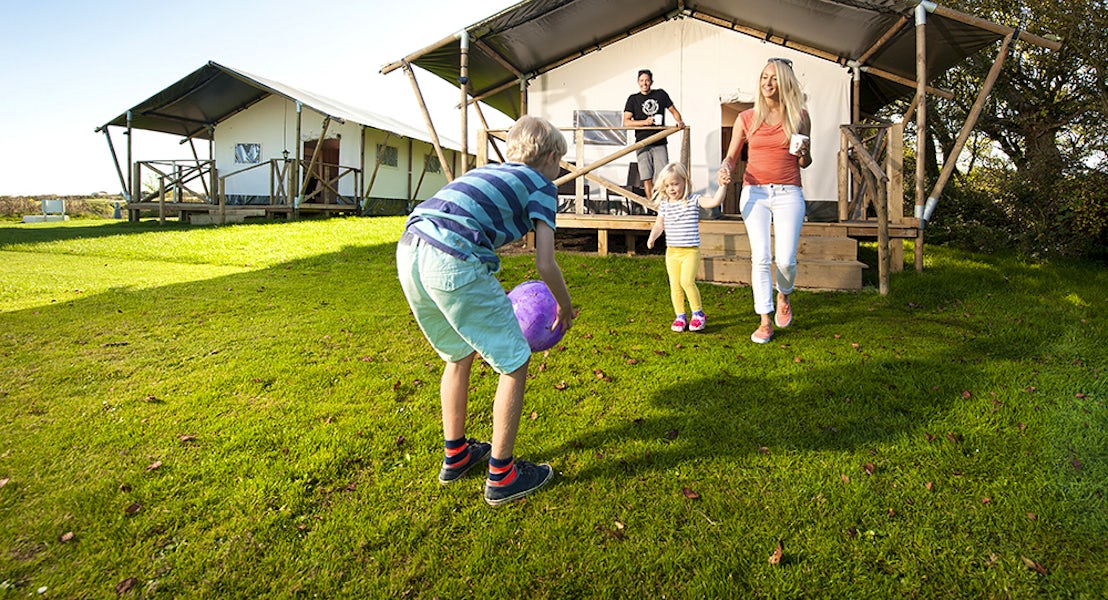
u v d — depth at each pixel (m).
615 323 4.48
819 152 8.77
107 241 9.48
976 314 4.76
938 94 8.41
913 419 2.61
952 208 9.98
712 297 5.51
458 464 2.12
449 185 1.94
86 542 1.77
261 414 2.70
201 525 1.85
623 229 7.57
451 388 2.09
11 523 1.85
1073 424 2.51
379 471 2.20
